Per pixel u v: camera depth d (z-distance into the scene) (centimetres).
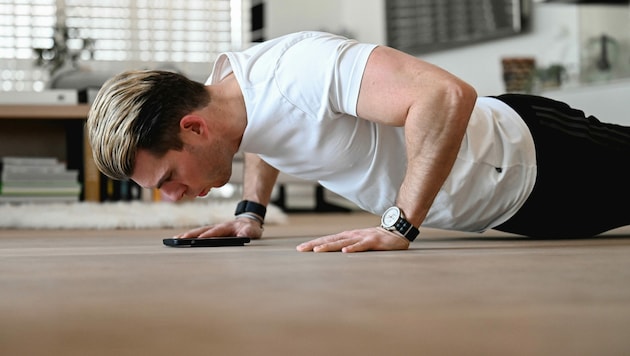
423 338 63
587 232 193
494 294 89
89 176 425
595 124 186
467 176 174
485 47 543
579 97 447
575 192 182
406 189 156
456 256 141
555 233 192
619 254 145
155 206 380
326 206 501
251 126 160
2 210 334
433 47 582
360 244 152
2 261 144
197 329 68
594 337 64
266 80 158
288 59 157
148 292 93
